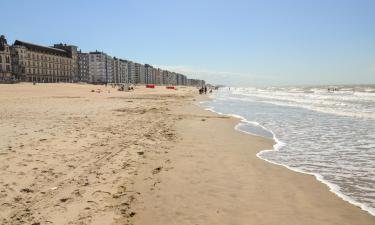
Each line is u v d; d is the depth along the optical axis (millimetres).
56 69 149250
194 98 66562
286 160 12070
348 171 10555
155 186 8586
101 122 19906
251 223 6531
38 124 17703
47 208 6867
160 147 13500
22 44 129375
